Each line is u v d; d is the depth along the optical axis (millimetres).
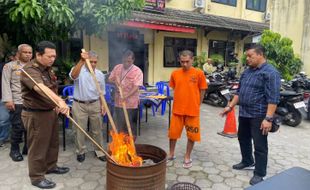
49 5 3926
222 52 13695
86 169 3828
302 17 8766
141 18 9344
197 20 11750
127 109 4434
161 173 2752
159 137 5270
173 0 12102
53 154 3611
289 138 5469
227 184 3521
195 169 3922
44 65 3166
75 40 9273
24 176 3578
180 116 3924
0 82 5082
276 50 7559
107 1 4605
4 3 4066
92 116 4027
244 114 3607
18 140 4027
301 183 1534
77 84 3912
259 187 1493
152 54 11312
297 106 6223
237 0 14305
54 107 3250
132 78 4363
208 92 8508
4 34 6184
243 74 3670
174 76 3932
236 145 4938
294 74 8055
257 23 14781
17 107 3938
